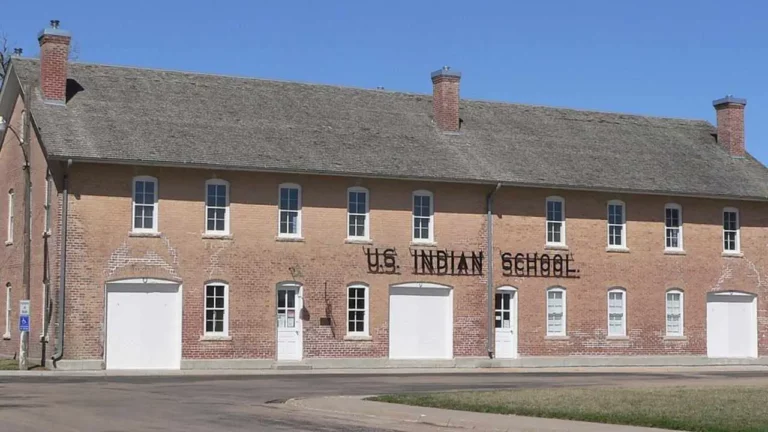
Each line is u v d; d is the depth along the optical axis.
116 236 39.31
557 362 46.19
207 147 40.81
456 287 44.56
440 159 44.97
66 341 38.41
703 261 49.88
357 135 44.94
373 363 42.91
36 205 41.44
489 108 50.97
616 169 48.59
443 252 44.41
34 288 41.09
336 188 42.81
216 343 40.50
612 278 47.69
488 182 44.59
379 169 42.84
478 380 35.72
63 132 39.16
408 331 43.75
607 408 23.77
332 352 42.34
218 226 41.03
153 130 40.88
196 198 40.56
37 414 21.89
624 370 44.44
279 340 41.62
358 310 43.00
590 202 47.53
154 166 39.69
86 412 22.47
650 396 27.03
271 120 44.12
